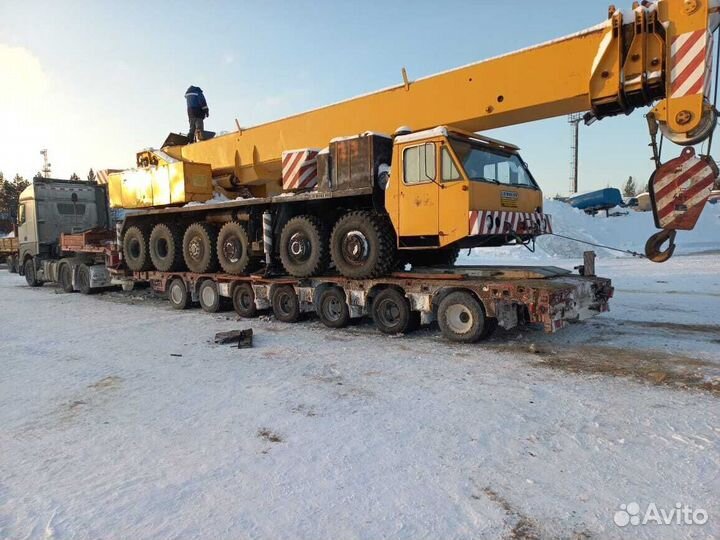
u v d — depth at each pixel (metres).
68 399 5.08
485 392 4.92
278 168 10.11
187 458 3.68
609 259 19.88
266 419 4.38
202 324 9.16
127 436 4.11
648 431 3.90
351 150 7.95
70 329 8.88
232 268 10.04
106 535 2.77
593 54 5.92
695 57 5.21
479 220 6.61
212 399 4.94
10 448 3.95
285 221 9.45
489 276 7.14
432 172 7.00
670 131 5.38
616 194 35.34
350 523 2.83
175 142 12.10
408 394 4.93
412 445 3.79
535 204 8.05
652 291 11.34
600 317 8.58
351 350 6.82
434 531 2.74
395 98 7.80
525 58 6.44
